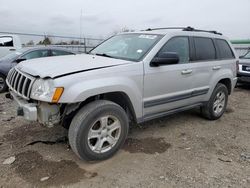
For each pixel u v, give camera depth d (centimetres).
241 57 1021
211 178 323
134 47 425
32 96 321
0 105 616
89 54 456
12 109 577
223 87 546
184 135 458
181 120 537
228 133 479
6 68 786
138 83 378
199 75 480
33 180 305
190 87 467
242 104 712
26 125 469
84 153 331
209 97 519
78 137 322
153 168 341
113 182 307
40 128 454
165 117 550
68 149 382
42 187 293
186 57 460
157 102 412
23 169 327
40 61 381
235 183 315
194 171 338
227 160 371
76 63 358
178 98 446
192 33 483
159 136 448
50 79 310
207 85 506
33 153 367
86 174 321
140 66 380
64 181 306
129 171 332
